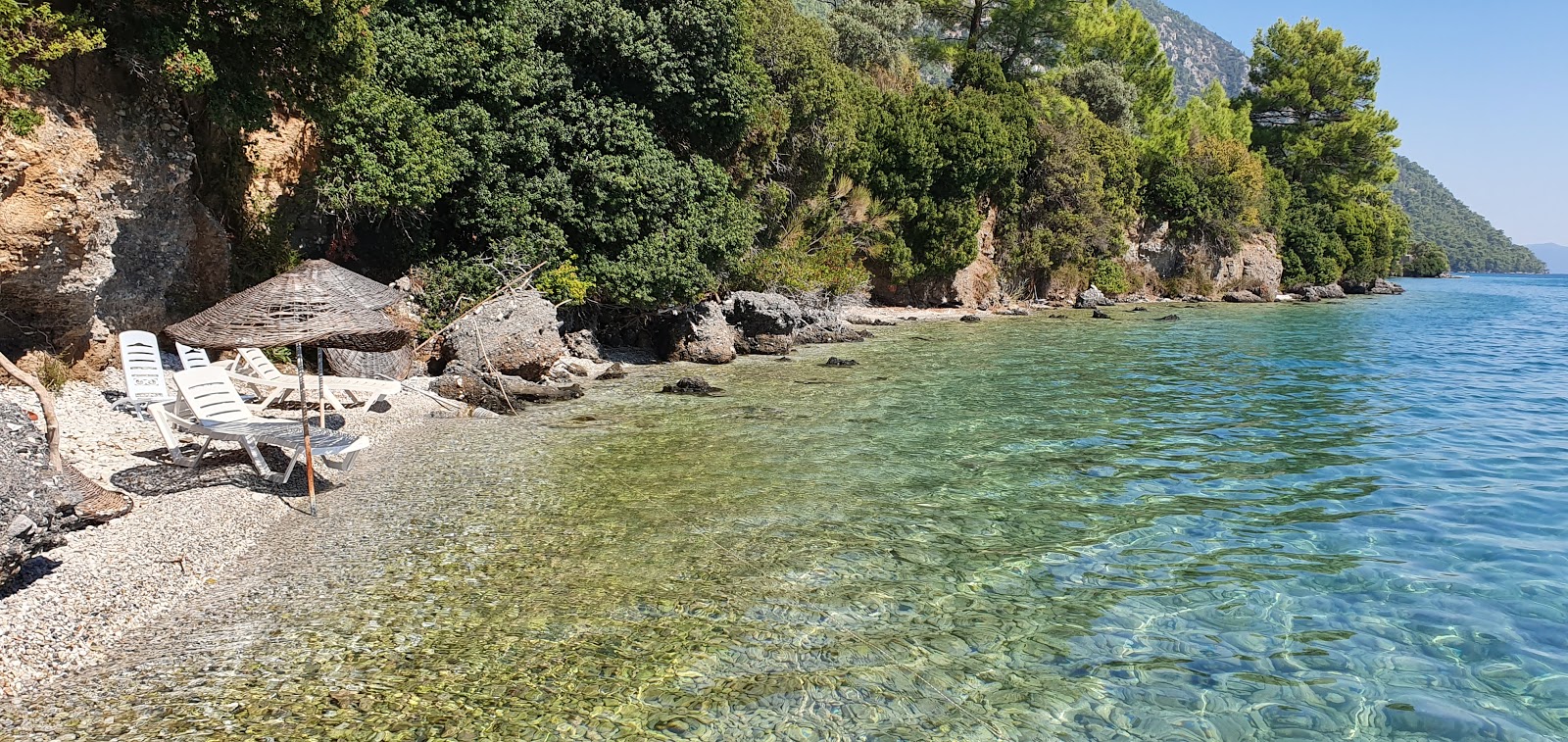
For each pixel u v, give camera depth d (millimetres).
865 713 5676
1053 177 46000
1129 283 54000
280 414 13523
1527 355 26922
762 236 29766
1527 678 6258
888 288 39875
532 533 8922
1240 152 59094
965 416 15680
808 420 15117
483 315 18016
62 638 6191
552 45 21953
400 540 8648
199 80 12273
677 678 6051
